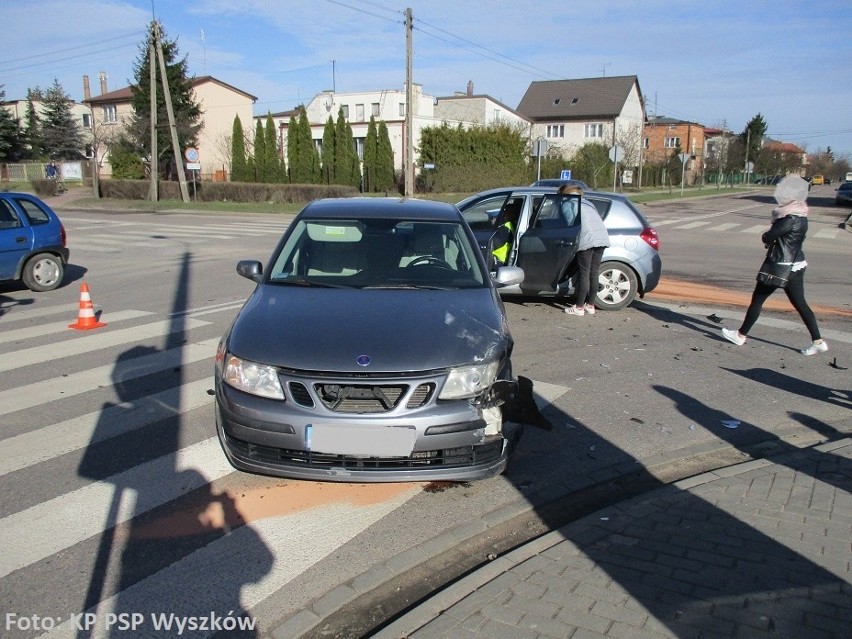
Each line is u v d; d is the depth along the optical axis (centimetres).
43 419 544
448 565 357
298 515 400
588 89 7306
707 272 1387
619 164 5338
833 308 1016
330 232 550
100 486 432
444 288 493
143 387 623
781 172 9994
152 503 411
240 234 2084
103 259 1518
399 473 382
